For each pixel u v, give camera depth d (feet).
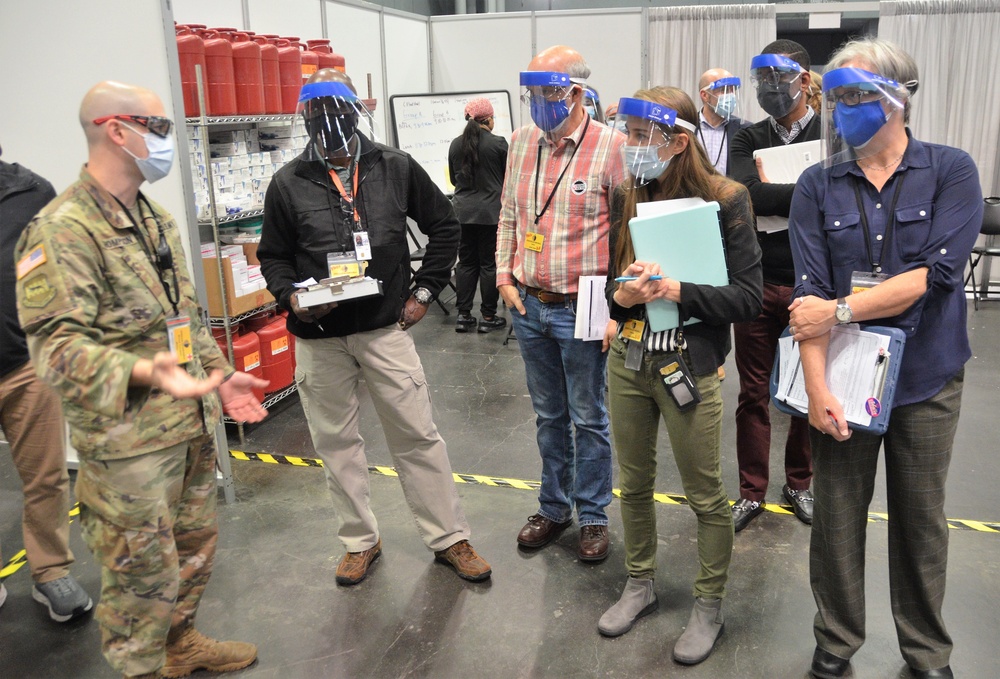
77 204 5.19
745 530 8.99
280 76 12.26
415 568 8.41
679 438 6.57
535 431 12.25
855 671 6.61
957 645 6.91
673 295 6.13
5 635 7.48
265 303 12.39
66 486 7.77
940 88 19.66
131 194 5.48
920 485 5.96
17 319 7.14
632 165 6.16
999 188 19.81
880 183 5.71
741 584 7.93
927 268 5.49
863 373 5.68
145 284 5.46
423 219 7.88
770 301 8.47
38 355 4.99
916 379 5.80
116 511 5.53
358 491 8.12
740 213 6.30
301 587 8.11
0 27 8.94
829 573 6.35
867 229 5.75
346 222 7.37
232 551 8.80
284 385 13.16
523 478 10.60
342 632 7.38
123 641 5.85
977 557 8.30
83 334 4.98
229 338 11.67
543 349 8.23
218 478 9.90
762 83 8.29
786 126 8.69
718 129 11.91
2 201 7.11
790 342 6.40
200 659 6.77
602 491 8.42
